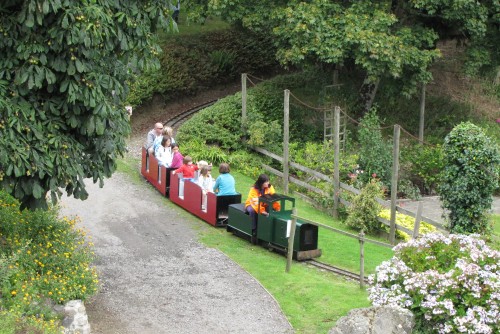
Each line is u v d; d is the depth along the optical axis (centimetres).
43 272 1230
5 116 1080
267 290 1441
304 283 1465
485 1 2488
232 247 1677
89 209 1844
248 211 1700
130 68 1255
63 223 1402
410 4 2411
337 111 2022
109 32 1152
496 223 2114
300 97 2741
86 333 1181
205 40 3011
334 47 2291
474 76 2908
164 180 1986
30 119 1109
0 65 1102
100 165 1234
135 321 1291
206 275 1510
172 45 2880
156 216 1848
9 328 995
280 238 1631
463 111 2978
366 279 1523
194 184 1859
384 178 2297
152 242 1677
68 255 1301
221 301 1391
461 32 2580
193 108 2773
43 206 1180
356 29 2269
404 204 2281
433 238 1188
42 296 1161
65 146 1145
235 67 3027
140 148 2403
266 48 3111
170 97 2770
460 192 1728
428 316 1067
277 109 2597
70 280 1220
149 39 1242
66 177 1146
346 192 2039
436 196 2409
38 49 1082
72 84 1105
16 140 1085
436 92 3053
